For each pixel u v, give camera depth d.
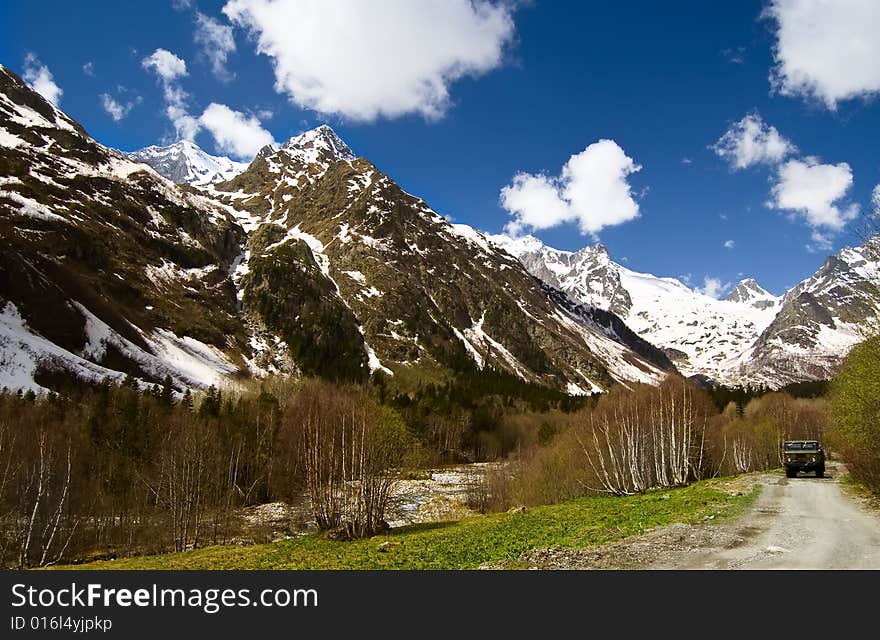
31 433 60.47
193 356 163.75
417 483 86.19
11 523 50.06
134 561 39.25
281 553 37.56
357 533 45.06
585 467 65.00
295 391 122.19
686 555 20.50
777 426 104.38
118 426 71.81
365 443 49.44
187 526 55.28
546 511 45.84
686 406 64.38
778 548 20.59
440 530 42.62
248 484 77.06
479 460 129.75
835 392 57.62
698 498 38.97
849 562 18.53
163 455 62.66
